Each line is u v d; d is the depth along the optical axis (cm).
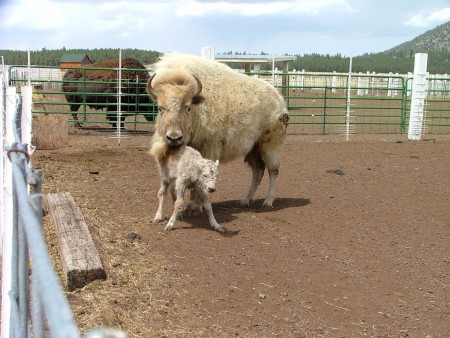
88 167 1152
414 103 1830
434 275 631
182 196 704
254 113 825
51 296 111
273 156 877
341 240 734
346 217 840
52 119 1398
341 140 1766
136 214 785
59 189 914
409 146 1622
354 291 575
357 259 667
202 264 610
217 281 570
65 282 528
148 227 723
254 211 848
